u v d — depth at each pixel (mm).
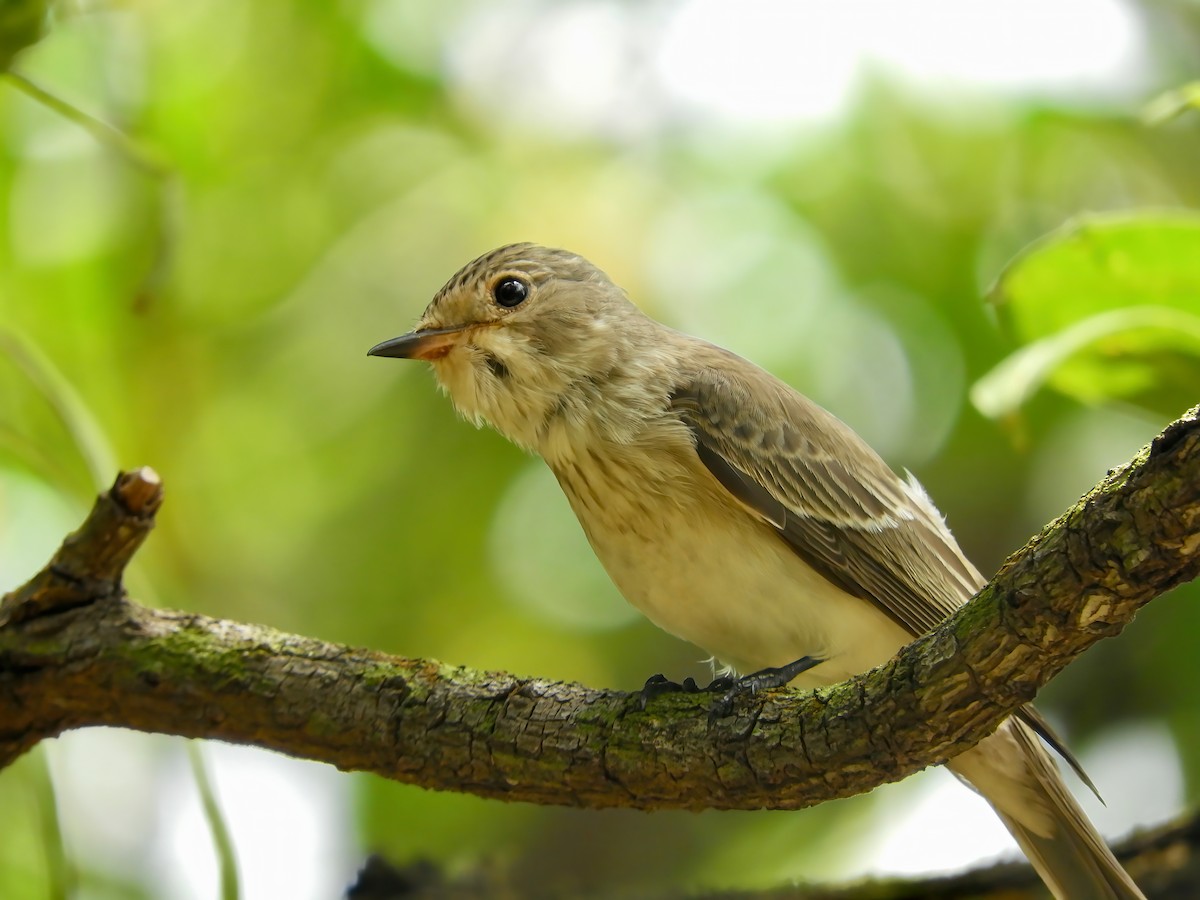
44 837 7543
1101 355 8156
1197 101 7324
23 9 7559
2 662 6801
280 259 11891
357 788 11805
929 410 11758
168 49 11508
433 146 11914
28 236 11391
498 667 12008
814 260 11781
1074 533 5809
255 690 6852
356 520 12016
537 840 11672
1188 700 11195
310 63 11734
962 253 11633
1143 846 8586
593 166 11844
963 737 6418
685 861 11523
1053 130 11727
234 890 7141
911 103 11594
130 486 6652
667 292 11789
